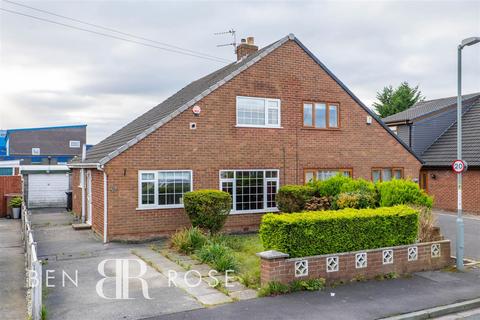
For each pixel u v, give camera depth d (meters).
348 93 19.70
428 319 8.72
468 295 9.85
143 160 15.54
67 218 21.89
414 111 31.62
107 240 14.98
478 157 23.70
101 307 8.55
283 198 16.81
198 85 22.84
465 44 12.35
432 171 26.62
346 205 14.17
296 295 9.48
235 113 17.27
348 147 19.70
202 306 8.67
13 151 53.22
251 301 9.02
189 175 16.42
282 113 18.23
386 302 9.23
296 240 10.09
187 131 16.33
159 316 8.12
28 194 27.39
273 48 17.98
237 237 15.88
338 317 8.30
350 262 10.65
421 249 11.82
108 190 15.02
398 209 11.91
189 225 16.23
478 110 28.33
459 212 12.21
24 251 14.13
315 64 18.98
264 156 17.84
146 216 15.55
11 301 9.21
